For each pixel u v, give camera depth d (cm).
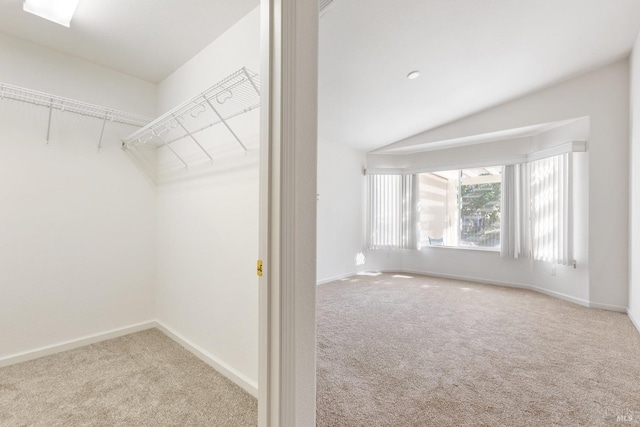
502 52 283
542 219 404
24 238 203
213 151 203
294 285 96
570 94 355
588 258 344
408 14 224
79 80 227
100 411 152
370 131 447
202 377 184
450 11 226
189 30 196
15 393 166
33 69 207
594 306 339
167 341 235
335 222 489
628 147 320
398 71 297
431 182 557
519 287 438
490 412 155
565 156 369
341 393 172
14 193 200
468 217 518
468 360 212
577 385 181
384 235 554
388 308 335
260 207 103
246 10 178
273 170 97
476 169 509
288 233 95
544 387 178
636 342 244
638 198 277
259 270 103
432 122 438
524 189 430
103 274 237
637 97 282
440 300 368
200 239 213
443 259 513
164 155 258
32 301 205
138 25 191
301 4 99
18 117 202
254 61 175
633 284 295
